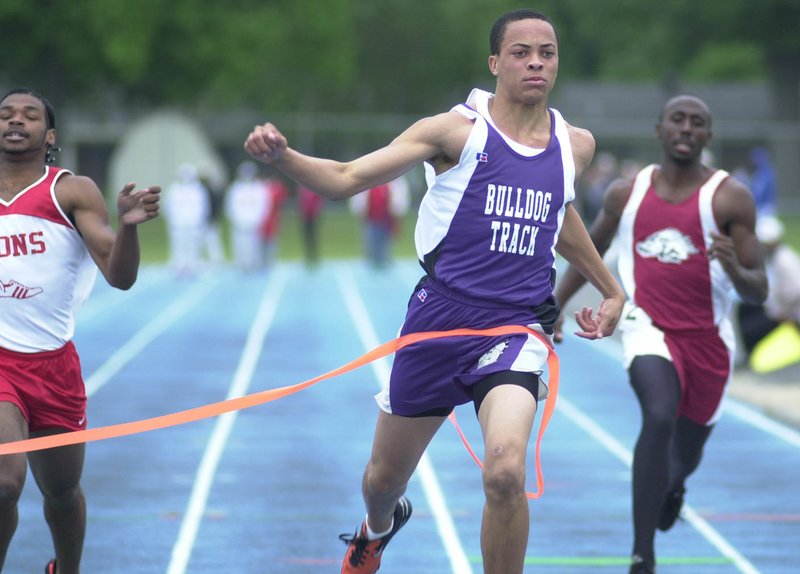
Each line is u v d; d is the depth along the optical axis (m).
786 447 33.59
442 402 16.64
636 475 20.09
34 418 16.89
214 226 100.19
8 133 16.59
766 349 44.41
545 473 29.80
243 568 21.56
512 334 16.23
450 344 16.30
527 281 16.41
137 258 15.82
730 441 34.44
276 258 110.81
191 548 22.86
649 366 21.08
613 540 23.67
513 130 16.30
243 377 44.53
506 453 15.10
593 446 33.22
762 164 86.56
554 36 16.27
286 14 158.00
